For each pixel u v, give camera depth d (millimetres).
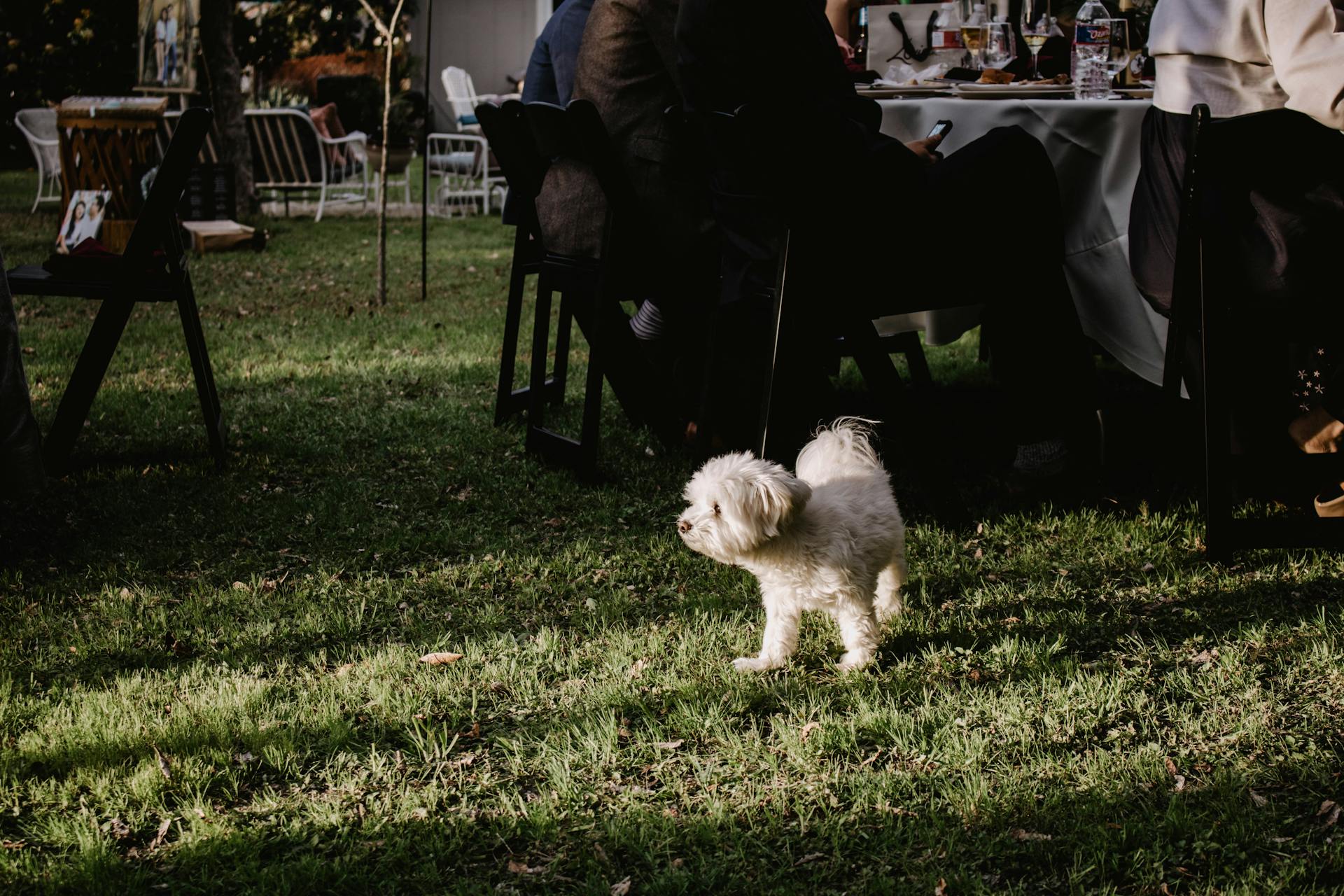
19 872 2125
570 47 4477
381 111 17312
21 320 6965
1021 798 2295
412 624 3143
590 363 4047
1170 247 3445
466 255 10078
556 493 4102
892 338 4887
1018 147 3438
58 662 2918
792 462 4090
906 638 3008
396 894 2090
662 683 2787
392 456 4512
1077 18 4180
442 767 2471
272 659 2953
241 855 2184
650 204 3871
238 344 6465
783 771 2426
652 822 2260
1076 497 3836
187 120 3863
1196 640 2910
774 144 3193
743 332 3939
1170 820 2180
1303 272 3125
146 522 3809
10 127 18188
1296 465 3467
